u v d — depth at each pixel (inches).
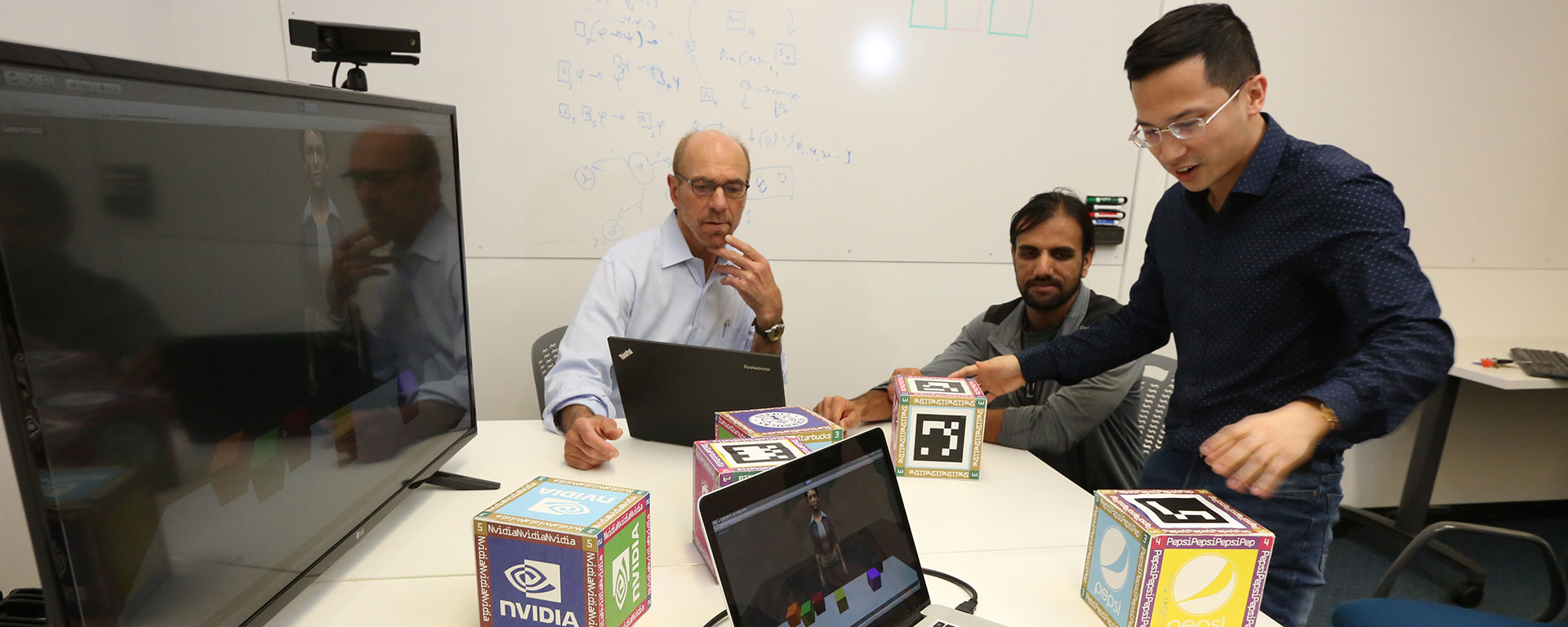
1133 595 32.0
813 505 32.2
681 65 83.5
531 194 83.0
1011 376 57.3
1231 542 31.5
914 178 91.5
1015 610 35.1
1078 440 59.0
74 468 22.6
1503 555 98.7
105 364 23.5
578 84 81.6
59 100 21.6
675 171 67.2
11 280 20.4
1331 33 94.6
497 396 87.0
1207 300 47.7
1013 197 94.6
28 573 58.1
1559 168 103.9
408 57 50.3
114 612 24.1
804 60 86.0
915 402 49.0
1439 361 36.9
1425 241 104.0
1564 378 83.1
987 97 91.1
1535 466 111.3
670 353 49.4
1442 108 99.3
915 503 46.1
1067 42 91.7
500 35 78.9
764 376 49.2
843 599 31.5
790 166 88.4
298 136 32.5
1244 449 33.5
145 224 24.8
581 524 30.3
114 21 63.9
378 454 39.2
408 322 42.3
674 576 37.0
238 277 29.2
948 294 95.7
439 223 45.4
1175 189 51.4
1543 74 100.3
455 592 34.6
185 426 26.8
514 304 85.3
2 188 20.0
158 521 25.6
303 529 33.1
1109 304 65.1
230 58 74.8
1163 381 68.9
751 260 66.2
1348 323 42.3
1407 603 51.6
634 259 68.7
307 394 33.5
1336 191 41.0
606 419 52.2
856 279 92.9
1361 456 108.1
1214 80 39.5
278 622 32.1
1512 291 107.9
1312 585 45.4
